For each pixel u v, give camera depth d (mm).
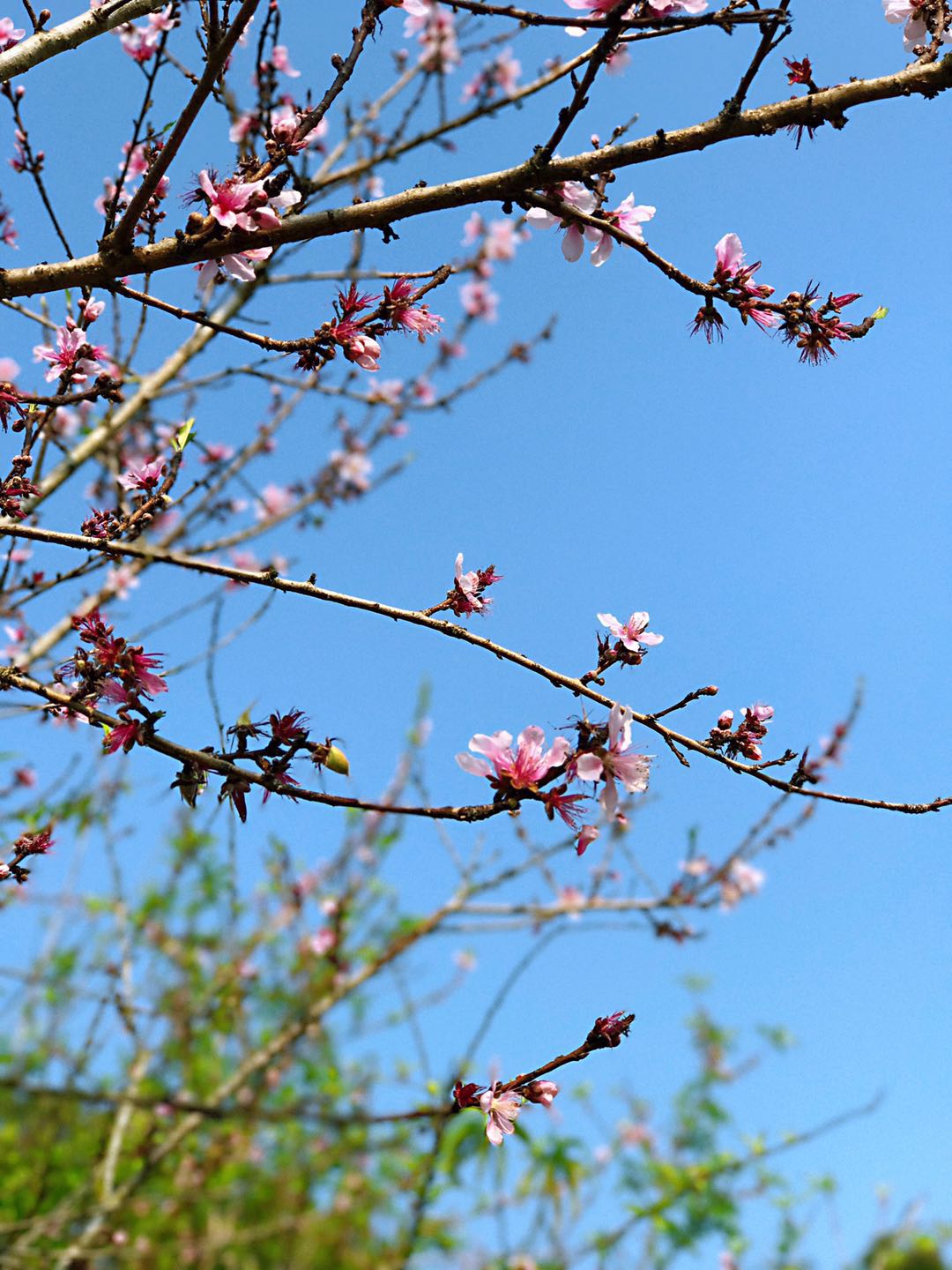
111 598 4168
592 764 2143
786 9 2121
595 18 2270
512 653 2584
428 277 2611
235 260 2400
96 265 2305
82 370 3039
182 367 4137
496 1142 2287
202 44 2326
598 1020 2342
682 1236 5469
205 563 2545
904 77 2293
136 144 2287
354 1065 5949
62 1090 1972
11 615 3406
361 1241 5891
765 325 2494
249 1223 6250
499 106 2434
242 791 2312
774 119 2295
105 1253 4285
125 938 4820
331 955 5258
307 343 2527
